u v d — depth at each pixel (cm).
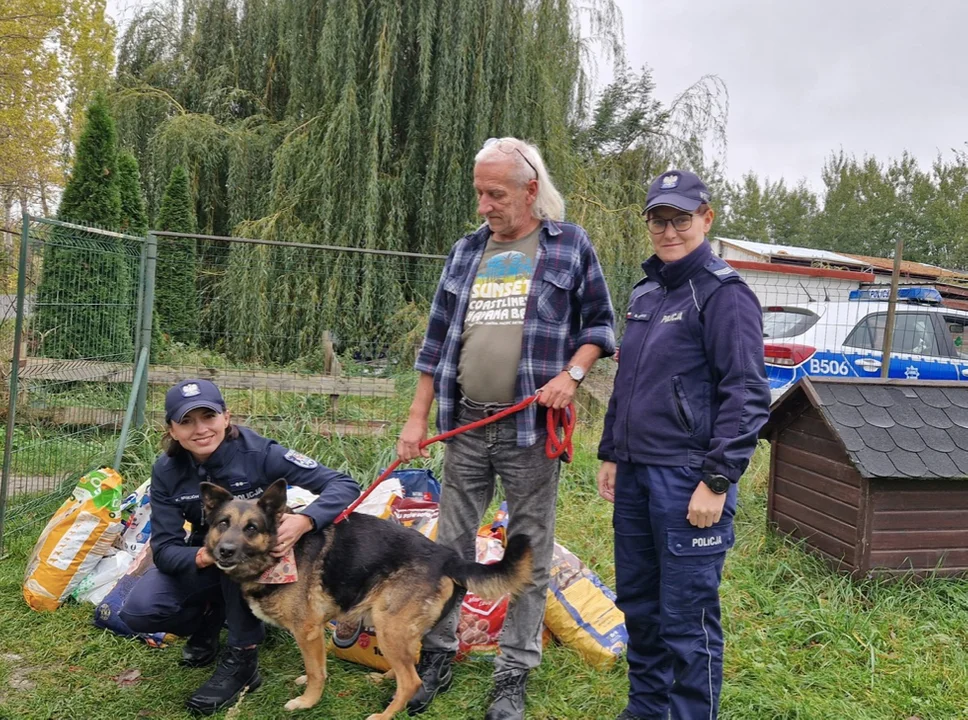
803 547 415
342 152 892
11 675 279
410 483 372
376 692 280
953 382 418
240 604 267
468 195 947
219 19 1165
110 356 515
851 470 380
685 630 228
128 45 1232
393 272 876
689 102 1265
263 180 1005
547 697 279
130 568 326
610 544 438
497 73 954
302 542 261
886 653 318
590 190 1060
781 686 288
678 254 235
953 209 3931
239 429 290
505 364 259
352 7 901
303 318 836
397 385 579
